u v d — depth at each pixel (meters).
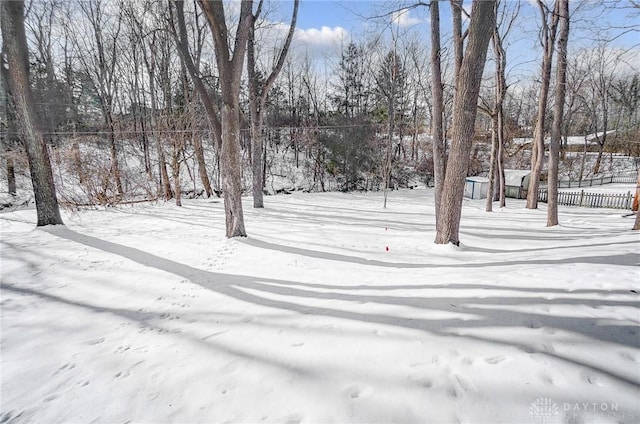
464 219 11.77
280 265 5.26
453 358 2.17
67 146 15.03
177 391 2.19
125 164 18.05
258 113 13.24
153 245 6.79
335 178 24.92
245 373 2.29
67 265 5.49
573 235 7.71
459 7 6.05
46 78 17.95
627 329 2.30
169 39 14.96
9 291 4.36
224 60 6.29
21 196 15.12
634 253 4.36
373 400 1.87
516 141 31.22
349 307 3.22
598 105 29.62
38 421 2.02
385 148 24.61
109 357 2.72
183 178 19.58
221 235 7.68
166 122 15.28
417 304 3.07
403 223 10.18
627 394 1.74
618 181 27.39
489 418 1.66
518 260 4.72
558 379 1.89
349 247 6.59
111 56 18.12
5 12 7.26
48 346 2.96
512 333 2.37
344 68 28.48
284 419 1.82
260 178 13.45
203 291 4.18
